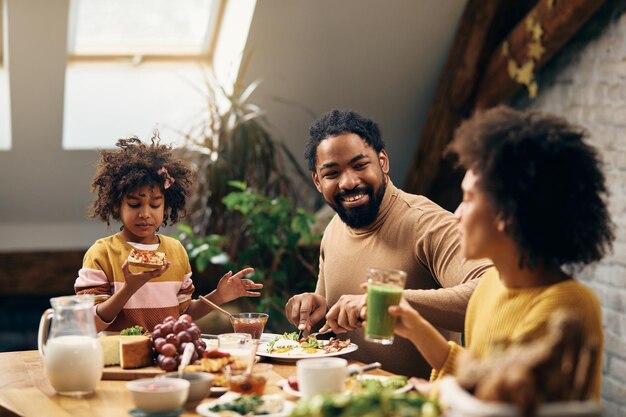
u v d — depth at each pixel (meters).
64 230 4.81
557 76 3.97
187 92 4.54
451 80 4.19
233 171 4.09
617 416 3.54
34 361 2.32
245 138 4.11
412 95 4.46
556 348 1.23
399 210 2.45
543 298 1.56
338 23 3.99
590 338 1.47
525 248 1.55
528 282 1.62
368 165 2.42
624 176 3.48
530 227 1.53
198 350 2.05
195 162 4.49
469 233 1.61
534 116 1.58
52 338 1.92
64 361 1.88
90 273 2.48
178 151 4.27
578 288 1.55
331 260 2.56
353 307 2.07
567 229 1.53
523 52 3.89
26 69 3.94
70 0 3.68
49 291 4.73
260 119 4.43
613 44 3.53
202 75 4.54
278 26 3.95
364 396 1.28
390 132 4.68
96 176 2.62
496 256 1.62
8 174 4.50
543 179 1.52
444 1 3.99
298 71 4.21
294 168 4.62
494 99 4.16
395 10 3.98
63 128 4.29
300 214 3.86
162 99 4.52
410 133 4.70
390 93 4.43
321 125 2.49
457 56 4.14
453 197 4.52
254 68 4.16
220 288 2.55
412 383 1.85
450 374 1.78
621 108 3.49
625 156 3.47
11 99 4.08
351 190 2.41
